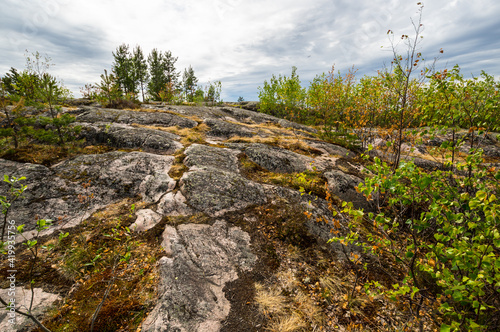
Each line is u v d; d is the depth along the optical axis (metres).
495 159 9.98
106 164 6.86
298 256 4.94
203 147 8.98
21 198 5.20
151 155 7.82
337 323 3.64
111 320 3.26
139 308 3.46
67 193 5.64
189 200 5.91
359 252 5.13
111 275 3.93
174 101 28.05
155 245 4.71
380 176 2.75
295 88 21.56
